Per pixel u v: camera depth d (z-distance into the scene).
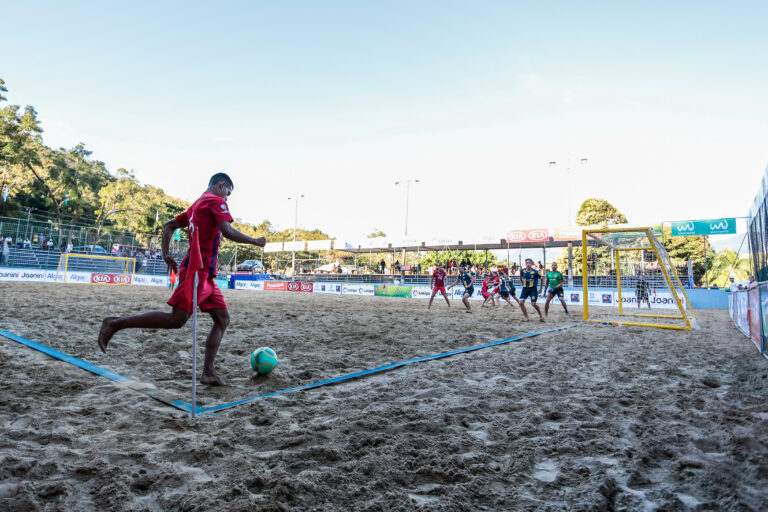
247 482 2.09
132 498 1.94
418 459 2.44
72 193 44.56
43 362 4.45
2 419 2.84
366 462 2.33
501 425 3.07
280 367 4.84
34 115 38.12
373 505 1.92
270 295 21.92
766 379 4.44
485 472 2.30
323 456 2.44
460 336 7.68
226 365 4.82
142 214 47.69
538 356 5.80
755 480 2.18
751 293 7.50
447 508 1.90
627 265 21.81
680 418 3.18
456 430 2.95
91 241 30.92
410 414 3.20
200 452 2.41
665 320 12.61
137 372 4.32
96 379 3.95
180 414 3.10
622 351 6.34
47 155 43.97
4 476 2.07
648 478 2.25
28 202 43.34
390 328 8.63
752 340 7.42
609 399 3.69
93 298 12.48
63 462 2.25
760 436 2.73
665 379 4.49
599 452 2.57
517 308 16.44
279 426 2.91
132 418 2.98
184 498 1.93
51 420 2.86
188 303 3.58
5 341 5.41
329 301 17.80
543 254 25.48
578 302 20.94
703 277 23.48
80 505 1.87
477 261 29.97
